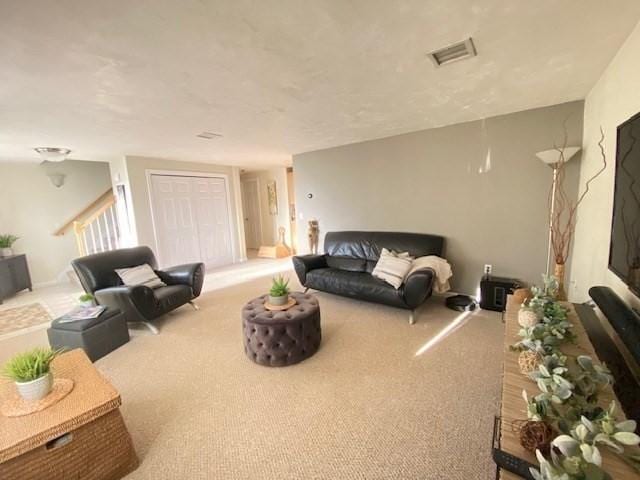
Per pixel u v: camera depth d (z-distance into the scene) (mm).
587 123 2586
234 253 6574
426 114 3004
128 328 3064
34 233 5207
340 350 2508
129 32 1414
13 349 2854
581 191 2717
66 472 1272
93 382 1511
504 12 1385
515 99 2645
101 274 3098
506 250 3283
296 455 1497
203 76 1939
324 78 2045
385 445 1536
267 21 1384
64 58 1616
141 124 2959
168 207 5312
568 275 2965
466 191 3451
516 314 1834
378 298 3182
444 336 2682
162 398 1977
